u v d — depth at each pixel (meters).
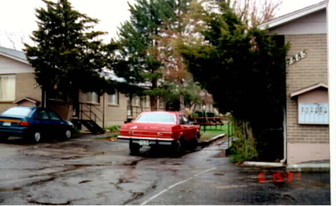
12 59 19.36
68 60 17.09
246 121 9.86
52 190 6.16
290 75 9.31
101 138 17.22
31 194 5.84
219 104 9.52
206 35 9.73
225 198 5.59
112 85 20.00
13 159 9.88
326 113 8.95
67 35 17.83
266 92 9.00
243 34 8.51
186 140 12.93
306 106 9.05
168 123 11.93
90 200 5.50
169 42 20.42
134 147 12.09
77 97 20.20
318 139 9.06
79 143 15.03
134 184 6.76
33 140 14.14
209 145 15.54
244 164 9.54
